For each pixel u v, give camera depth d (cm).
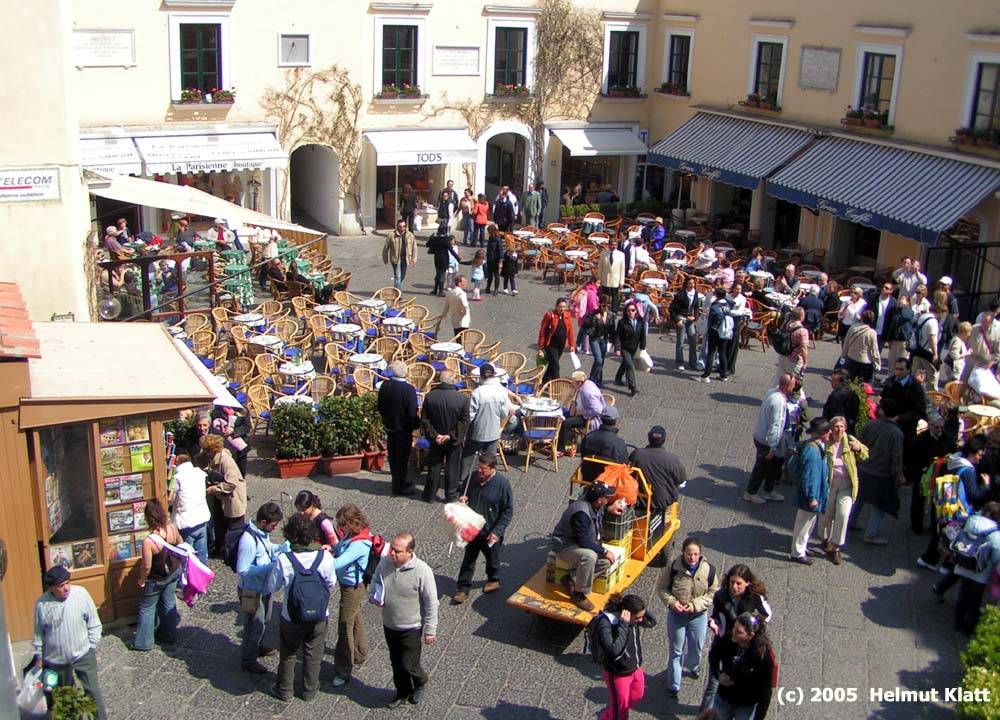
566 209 3338
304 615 962
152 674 1030
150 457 1090
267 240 2528
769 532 1386
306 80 2942
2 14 1557
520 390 1720
